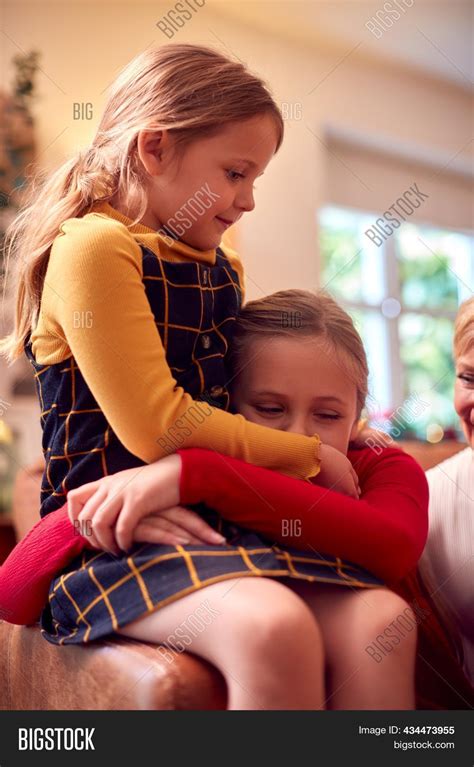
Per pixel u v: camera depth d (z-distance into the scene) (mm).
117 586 746
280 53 3598
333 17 3555
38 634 854
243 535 777
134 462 835
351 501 801
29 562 836
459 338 1036
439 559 1025
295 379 895
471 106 4297
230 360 942
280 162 3588
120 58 3068
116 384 798
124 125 957
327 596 772
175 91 933
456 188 4383
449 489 1046
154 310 866
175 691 668
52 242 916
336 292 3941
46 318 874
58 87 2885
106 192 950
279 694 654
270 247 3525
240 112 924
